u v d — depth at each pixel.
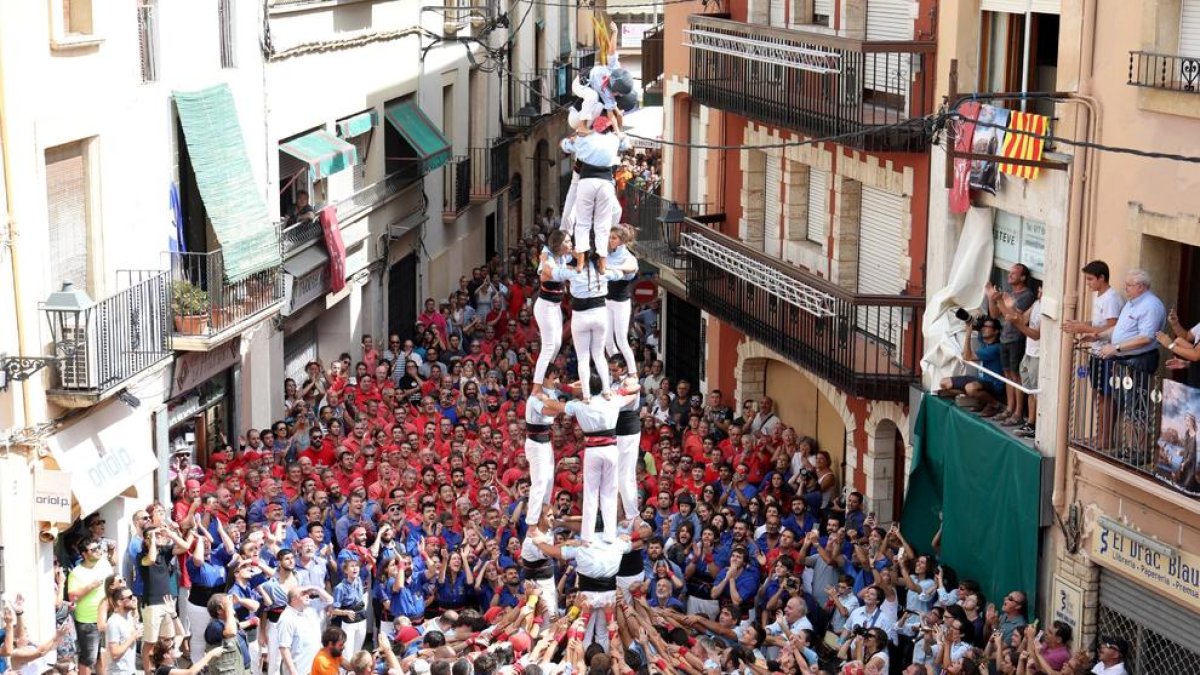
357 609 20.11
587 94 13.91
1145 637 17.88
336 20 31.36
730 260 26.27
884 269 24.08
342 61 31.75
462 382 27.73
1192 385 17.14
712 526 21.12
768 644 18.81
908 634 18.94
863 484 23.88
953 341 21.03
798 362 24.11
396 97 35.47
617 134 14.05
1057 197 18.91
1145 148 17.50
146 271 23.08
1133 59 17.55
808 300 23.50
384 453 23.94
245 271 25.39
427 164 35.12
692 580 20.83
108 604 19.44
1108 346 17.50
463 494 22.36
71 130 21.77
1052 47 20.06
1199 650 17.03
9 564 20.58
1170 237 17.11
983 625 19.11
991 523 19.95
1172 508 17.00
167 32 24.61
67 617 20.11
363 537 20.84
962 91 21.14
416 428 25.64
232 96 26.36
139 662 20.73
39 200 21.08
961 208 20.94
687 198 31.77
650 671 15.39
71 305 20.92
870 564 20.09
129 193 23.47
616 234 14.30
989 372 19.91
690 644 17.05
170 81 24.75
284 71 28.78
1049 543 19.09
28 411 20.70
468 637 17.58
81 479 21.53
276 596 19.42
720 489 23.45
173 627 19.75
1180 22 17.23
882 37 24.02
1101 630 18.53
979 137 20.23
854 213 24.91
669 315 32.44
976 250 20.89
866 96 24.47
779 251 27.44
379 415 26.44
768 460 24.06
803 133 24.27
